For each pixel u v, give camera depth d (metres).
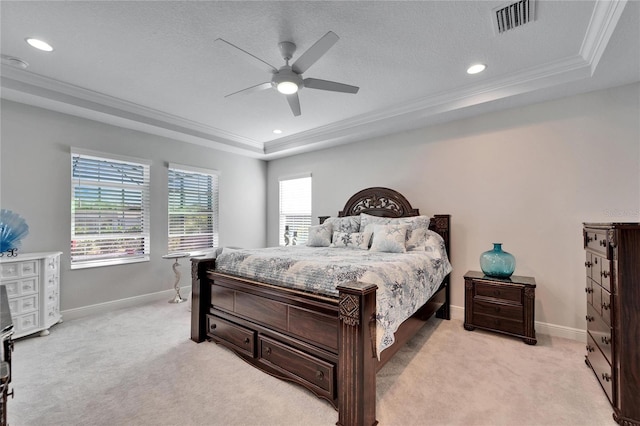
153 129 3.97
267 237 5.81
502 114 3.26
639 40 2.00
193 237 4.74
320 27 2.12
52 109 3.26
